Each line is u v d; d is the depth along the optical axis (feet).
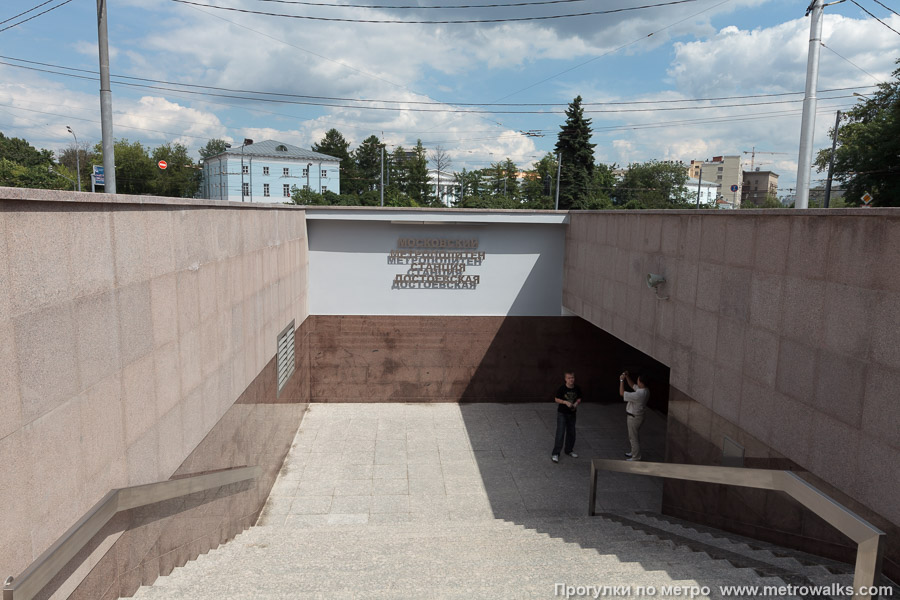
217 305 22.86
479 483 33.94
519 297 46.98
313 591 16.34
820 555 17.13
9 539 10.34
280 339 34.96
